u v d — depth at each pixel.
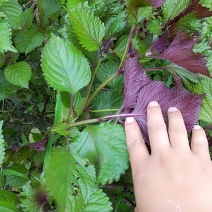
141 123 0.23
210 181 0.20
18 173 0.26
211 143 0.25
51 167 0.21
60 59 0.22
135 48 0.25
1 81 0.31
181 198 0.20
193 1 0.23
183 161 0.21
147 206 0.20
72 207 0.20
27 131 0.35
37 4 0.31
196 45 0.25
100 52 0.24
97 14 0.24
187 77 0.24
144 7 0.21
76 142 0.22
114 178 0.22
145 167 0.21
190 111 0.22
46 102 0.35
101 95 0.26
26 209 0.21
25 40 0.29
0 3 0.25
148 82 0.22
